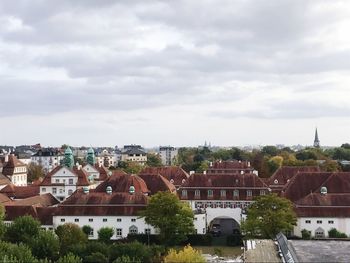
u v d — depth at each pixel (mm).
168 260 91125
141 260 104062
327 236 138125
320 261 92688
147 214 130875
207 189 162625
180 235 130500
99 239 136000
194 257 91125
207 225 151000
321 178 159375
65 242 116750
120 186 158000
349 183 154375
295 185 159250
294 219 129625
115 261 95562
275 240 117250
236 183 162750
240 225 138125
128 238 138375
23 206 147875
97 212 142500
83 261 101562
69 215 142500
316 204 140625
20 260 93625
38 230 117688
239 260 113625
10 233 116312
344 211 138625
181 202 137000
